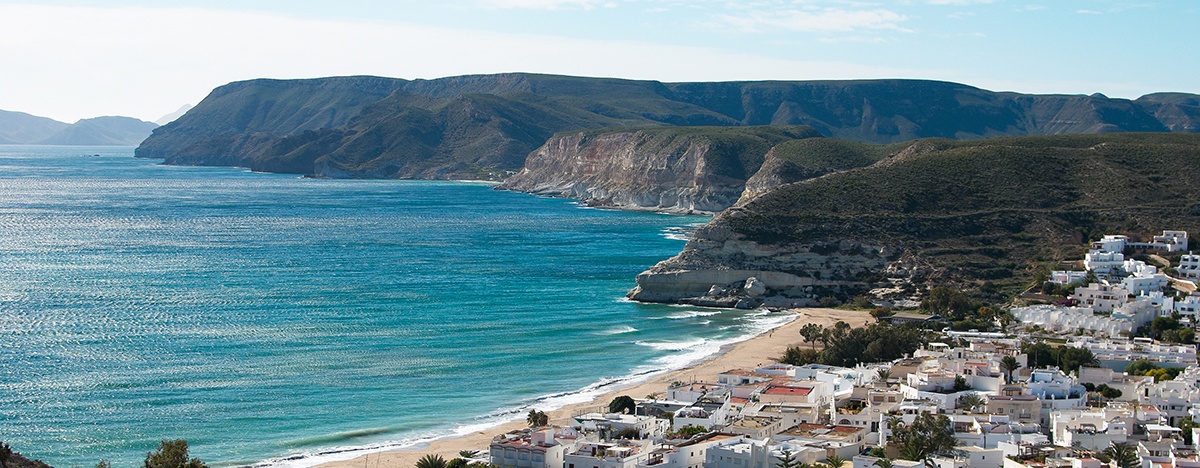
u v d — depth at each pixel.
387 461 155.62
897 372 176.38
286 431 172.50
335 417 180.50
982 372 166.12
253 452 162.00
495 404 189.00
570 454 132.88
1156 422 149.50
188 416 180.12
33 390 194.38
